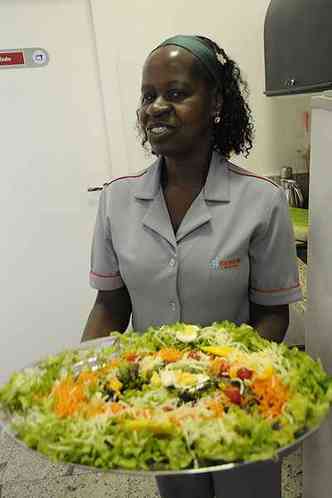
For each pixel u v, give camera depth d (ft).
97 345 3.50
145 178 3.70
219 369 2.94
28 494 5.64
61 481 5.79
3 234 7.88
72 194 7.84
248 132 3.78
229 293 3.58
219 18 7.04
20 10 6.95
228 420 2.48
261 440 2.35
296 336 5.57
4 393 2.93
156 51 3.16
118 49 7.05
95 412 2.68
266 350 3.13
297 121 7.57
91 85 7.37
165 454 2.35
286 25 5.62
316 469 3.93
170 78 3.04
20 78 7.25
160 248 3.55
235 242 3.44
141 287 3.69
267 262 3.59
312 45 5.16
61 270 8.18
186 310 3.67
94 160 7.72
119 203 3.76
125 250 3.66
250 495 3.15
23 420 2.70
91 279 4.03
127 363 3.08
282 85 5.99
